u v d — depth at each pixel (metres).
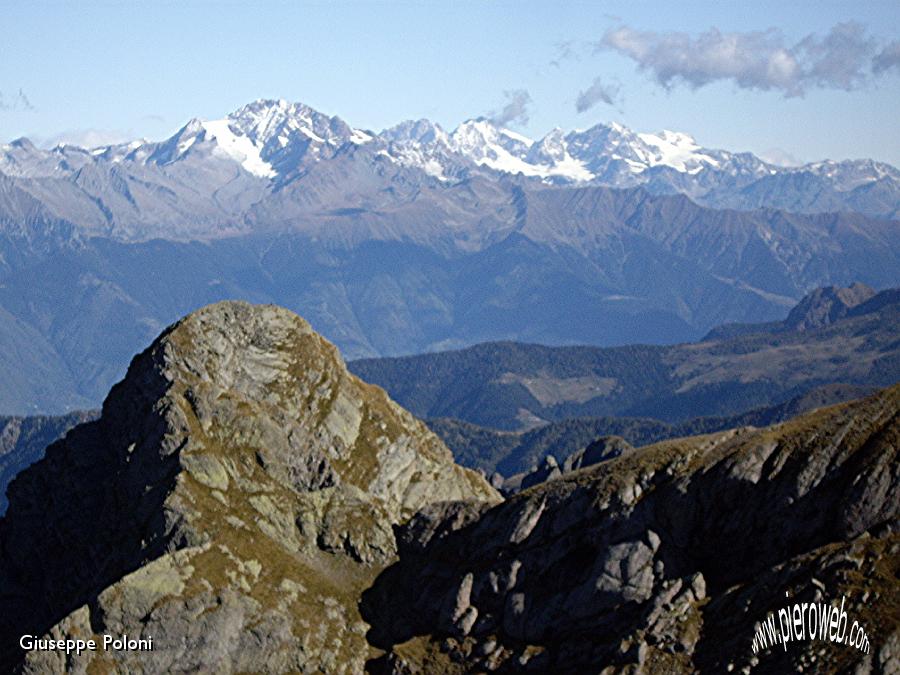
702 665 159.62
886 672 145.50
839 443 174.75
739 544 175.00
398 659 186.50
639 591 176.00
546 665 175.62
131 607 185.75
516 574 189.50
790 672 150.25
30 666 178.88
